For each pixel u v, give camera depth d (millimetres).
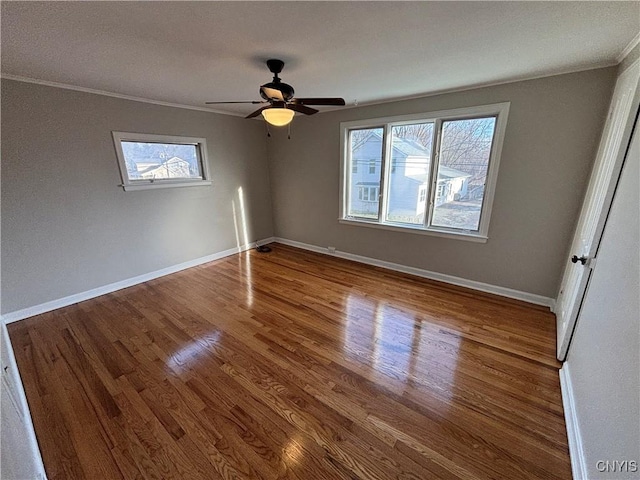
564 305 2434
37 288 2867
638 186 1265
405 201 3791
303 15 1503
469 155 3150
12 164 2602
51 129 2771
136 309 2965
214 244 4500
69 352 2273
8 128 2543
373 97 3369
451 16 1519
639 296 1038
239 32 1699
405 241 3840
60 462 1429
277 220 5383
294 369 2066
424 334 2473
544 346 2295
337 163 4258
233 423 1637
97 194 3166
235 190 4656
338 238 4590
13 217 2666
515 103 2703
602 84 2303
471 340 2383
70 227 3018
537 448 1473
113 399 1809
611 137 2039
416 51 1996
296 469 1390
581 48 1944
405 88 2963
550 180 2680
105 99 3072
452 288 3398
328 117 4156
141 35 1726
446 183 3377
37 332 2555
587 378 1462
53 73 2436
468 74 2502
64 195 2938
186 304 3068
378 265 4203
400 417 1664
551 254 2820
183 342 2395
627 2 1358
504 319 2699
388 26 1632
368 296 3215
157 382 1951
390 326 2604
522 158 2775
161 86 2871
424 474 1361
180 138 3793
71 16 1488
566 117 2496
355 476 1356
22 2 1339
